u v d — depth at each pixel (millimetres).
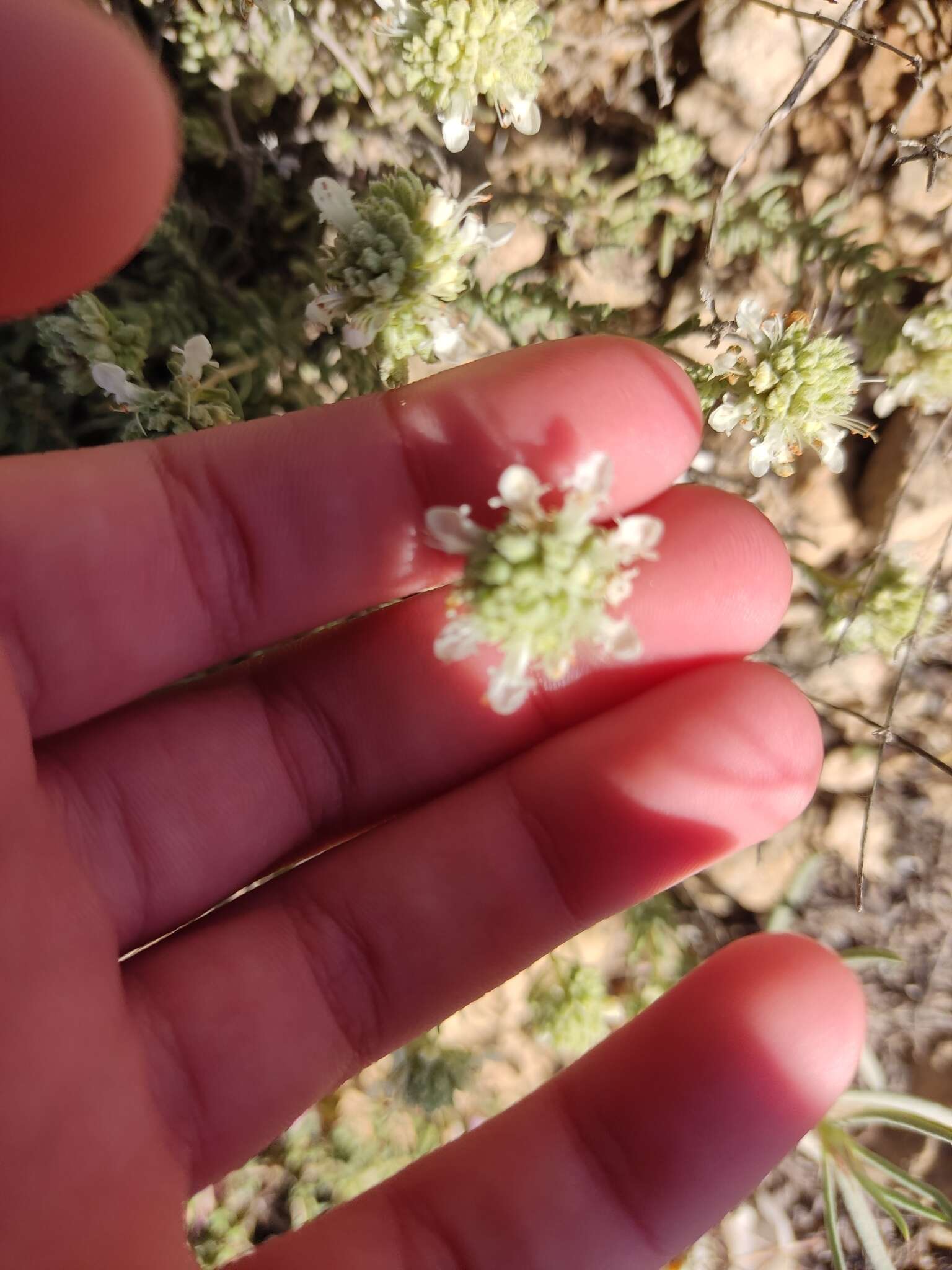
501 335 133
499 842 84
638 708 84
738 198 123
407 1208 75
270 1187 146
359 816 91
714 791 83
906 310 128
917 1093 160
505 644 78
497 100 112
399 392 83
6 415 119
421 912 83
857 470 139
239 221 128
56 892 65
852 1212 132
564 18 115
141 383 115
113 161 46
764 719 82
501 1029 152
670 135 119
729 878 159
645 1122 76
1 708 61
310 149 126
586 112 123
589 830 83
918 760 153
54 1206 56
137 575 78
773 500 140
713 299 123
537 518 78
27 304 51
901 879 158
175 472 80
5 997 57
